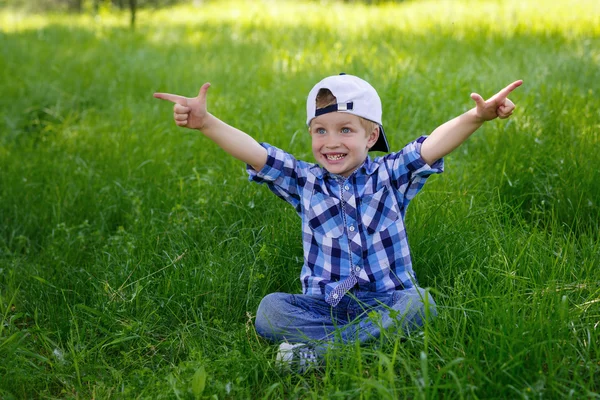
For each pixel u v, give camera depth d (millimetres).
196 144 5320
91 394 2875
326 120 3031
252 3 14391
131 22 11672
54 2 19547
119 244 3998
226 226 4016
